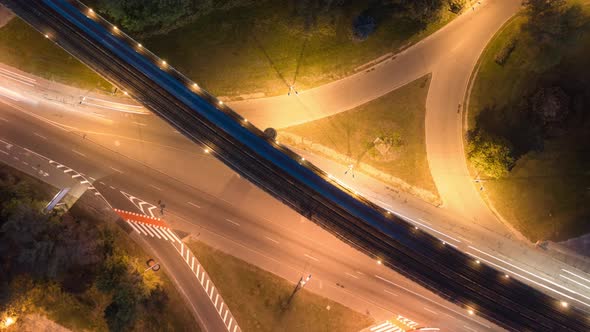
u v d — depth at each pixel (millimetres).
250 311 53344
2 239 44219
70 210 52219
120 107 54250
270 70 54594
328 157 54844
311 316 53656
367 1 53750
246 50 54344
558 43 52594
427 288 52344
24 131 53594
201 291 53281
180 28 53875
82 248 46219
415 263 52250
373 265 54562
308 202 51688
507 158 52094
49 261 44219
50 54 53938
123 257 49625
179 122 51156
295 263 54219
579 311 52406
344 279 54281
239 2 53312
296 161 51781
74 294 48000
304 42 54312
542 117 54344
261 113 54625
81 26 51031
